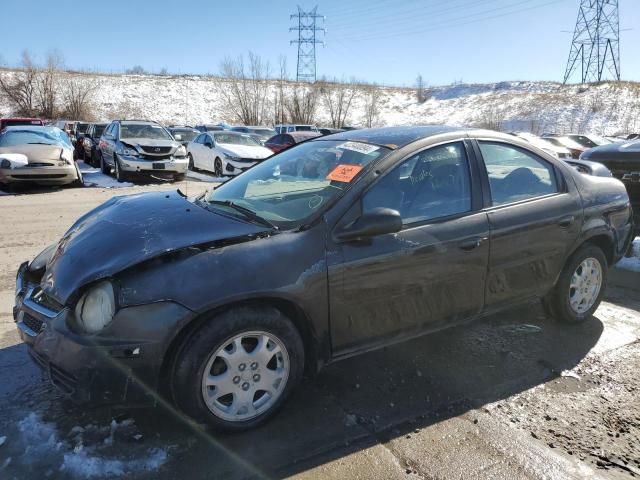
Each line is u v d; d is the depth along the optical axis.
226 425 2.74
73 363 2.49
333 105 59.72
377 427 2.90
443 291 3.35
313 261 2.83
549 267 3.92
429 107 62.06
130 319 2.48
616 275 5.82
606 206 4.26
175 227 2.89
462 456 2.67
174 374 2.59
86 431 2.78
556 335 4.13
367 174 3.14
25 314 2.84
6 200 10.27
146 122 15.07
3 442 2.68
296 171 3.56
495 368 3.59
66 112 48.94
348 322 3.02
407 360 3.68
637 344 4.01
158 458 2.60
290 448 2.71
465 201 3.48
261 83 56.75
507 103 55.97
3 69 53.72
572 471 2.57
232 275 2.63
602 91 52.66
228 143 16.48
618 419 3.03
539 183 3.95
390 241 3.08
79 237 3.04
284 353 2.84
